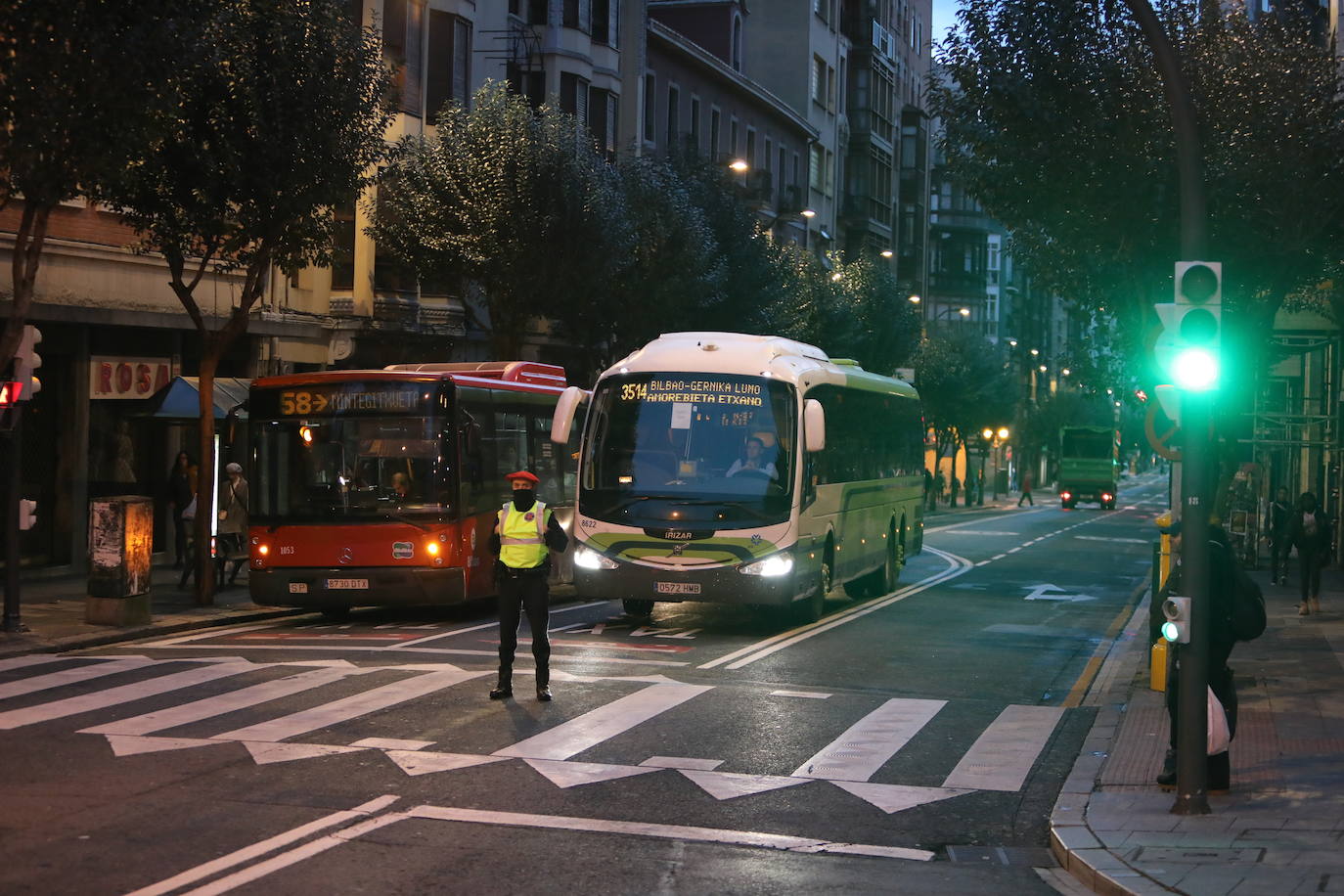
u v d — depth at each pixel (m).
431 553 18.53
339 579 18.48
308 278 30.69
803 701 13.00
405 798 9.02
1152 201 16.25
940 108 17.12
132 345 26.02
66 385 24.86
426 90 32.78
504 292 31.05
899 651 16.70
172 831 8.14
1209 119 16.73
